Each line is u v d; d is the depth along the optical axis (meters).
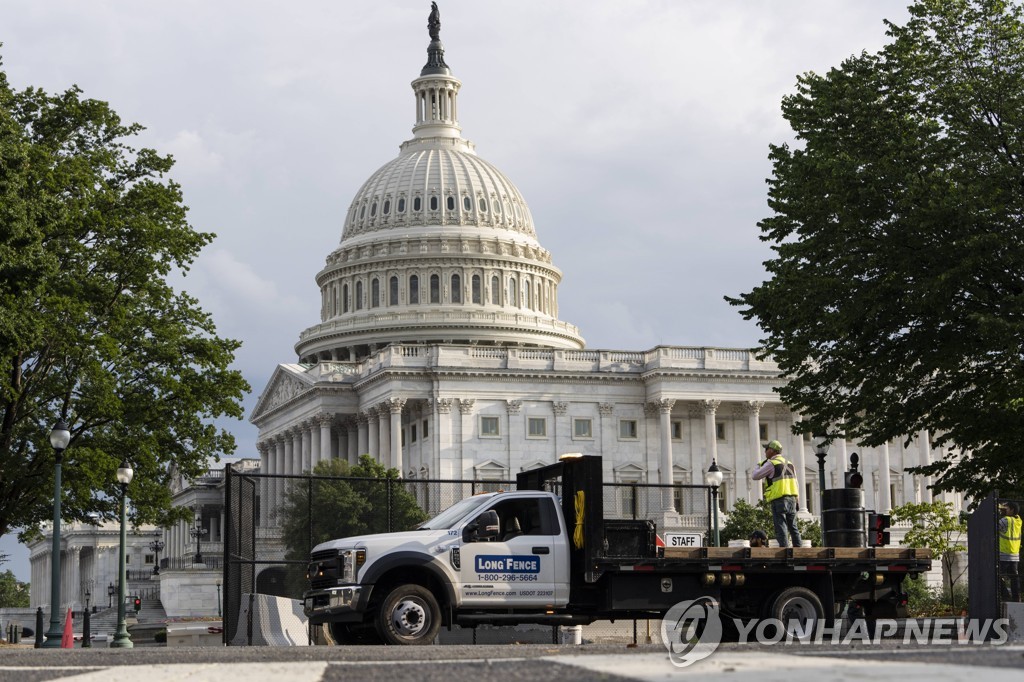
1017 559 26.78
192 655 19.48
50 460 53.94
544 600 26.00
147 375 58.59
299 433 155.12
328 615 25.22
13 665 17.83
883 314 41.00
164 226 57.47
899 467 140.50
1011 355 39.66
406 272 183.75
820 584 26.62
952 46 42.75
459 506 27.09
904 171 40.50
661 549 25.84
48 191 51.56
